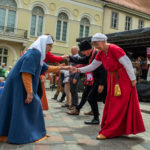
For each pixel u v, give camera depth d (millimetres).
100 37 2869
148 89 8617
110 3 21812
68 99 5855
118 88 2863
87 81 4512
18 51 17734
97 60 3318
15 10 17734
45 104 4262
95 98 3834
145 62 11016
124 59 2834
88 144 2627
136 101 2969
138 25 24688
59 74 7469
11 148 2309
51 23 19125
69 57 4250
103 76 3592
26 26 18031
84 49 3914
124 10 23078
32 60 2498
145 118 4844
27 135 2500
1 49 17109
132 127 2916
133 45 11367
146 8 26172
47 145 2496
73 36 20297
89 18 21016
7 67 17406
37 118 2697
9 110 2510
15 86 2492
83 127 3535
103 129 2980
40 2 18484
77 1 20219
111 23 22500
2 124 2471
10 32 17391
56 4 19203
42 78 4195
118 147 2559
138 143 2760
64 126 3553
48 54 4133
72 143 2633
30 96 2471
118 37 9734
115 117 2902
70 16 20016
